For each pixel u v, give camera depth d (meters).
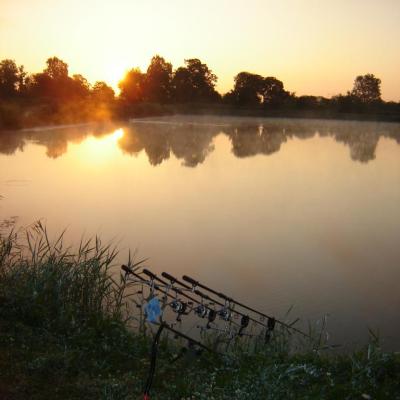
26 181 17.72
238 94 108.81
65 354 5.36
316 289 9.02
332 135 54.78
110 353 5.73
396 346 7.13
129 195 16.27
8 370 5.00
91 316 6.50
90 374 5.20
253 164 26.55
